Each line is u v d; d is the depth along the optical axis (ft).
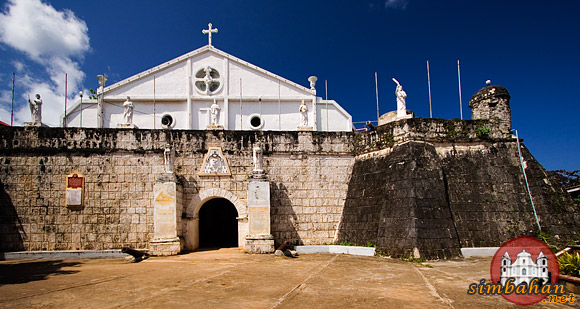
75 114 82.43
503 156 59.26
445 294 29.25
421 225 49.65
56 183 58.29
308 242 61.87
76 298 28.09
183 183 60.85
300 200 62.95
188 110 82.89
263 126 84.79
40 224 57.31
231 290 30.73
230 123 84.12
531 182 57.41
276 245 61.16
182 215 59.72
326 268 42.09
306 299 27.73
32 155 58.49
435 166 55.57
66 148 59.11
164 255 53.93
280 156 63.67
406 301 27.12
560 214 54.34
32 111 60.90
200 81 84.28
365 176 61.26
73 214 58.03
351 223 60.23
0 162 57.82
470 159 58.54
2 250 56.03
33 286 32.63
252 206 57.00
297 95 86.84
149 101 83.15
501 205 55.72
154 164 60.39
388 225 52.85
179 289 31.14
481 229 53.78
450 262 46.32
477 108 62.85
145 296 28.68
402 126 57.98
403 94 62.03
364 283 33.58
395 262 46.78
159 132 61.36
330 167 64.44
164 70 84.02
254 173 58.65
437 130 58.34
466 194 55.83
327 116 89.56
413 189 52.01
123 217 58.70
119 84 82.12
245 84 85.56
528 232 54.13
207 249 61.00
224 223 87.15
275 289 31.12
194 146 61.87
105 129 60.18
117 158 59.93
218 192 61.11
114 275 38.01
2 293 29.81
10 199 57.36
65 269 42.96
